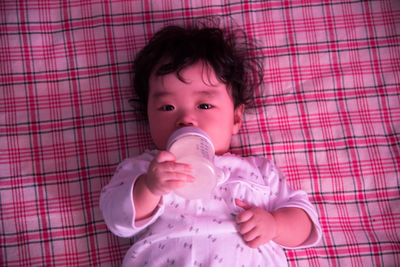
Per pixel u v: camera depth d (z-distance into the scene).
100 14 1.49
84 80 1.46
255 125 1.46
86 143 1.43
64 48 1.47
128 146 1.43
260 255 1.14
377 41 1.47
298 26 1.48
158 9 1.49
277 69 1.47
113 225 1.09
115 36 1.48
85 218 1.38
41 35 1.47
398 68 1.46
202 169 0.90
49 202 1.38
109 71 1.47
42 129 1.42
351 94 1.46
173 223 1.12
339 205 1.41
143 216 1.09
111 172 1.42
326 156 1.44
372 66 1.47
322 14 1.48
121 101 1.45
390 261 1.34
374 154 1.43
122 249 1.37
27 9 1.47
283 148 1.44
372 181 1.41
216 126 1.17
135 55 1.47
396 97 1.45
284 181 1.27
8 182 1.37
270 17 1.49
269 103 1.46
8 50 1.45
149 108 1.24
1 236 1.34
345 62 1.47
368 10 1.48
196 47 1.21
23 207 1.37
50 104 1.44
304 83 1.47
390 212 1.39
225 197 1.16
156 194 0.98
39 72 1.45
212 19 1.49
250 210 1.11
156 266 1.10
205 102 1.17
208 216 1.13
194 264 1.07
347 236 1.38
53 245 1.36
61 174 1.40
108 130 1.44
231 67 1.26
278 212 1.18
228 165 1.23
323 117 1.46
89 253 1.36
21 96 1.43
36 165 1.40
